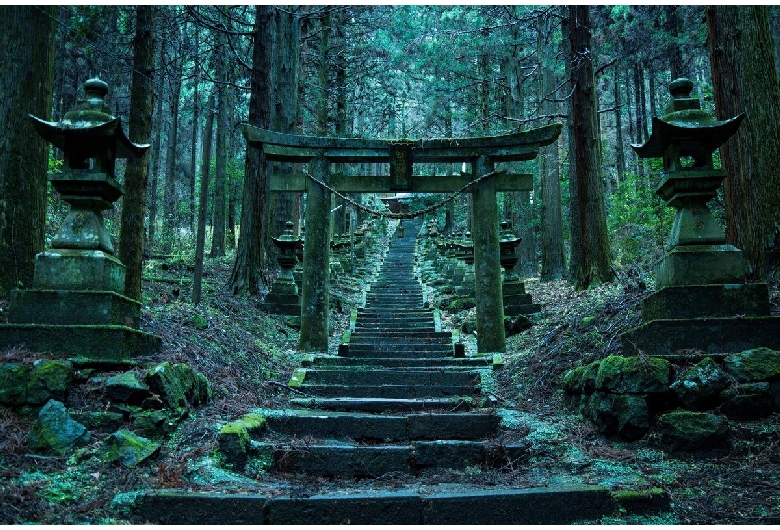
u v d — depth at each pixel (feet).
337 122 73.56
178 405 15.38
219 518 11.64
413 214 30.55
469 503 12.00
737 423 13.75
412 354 31.27
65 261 16.21
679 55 48.52
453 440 17.04
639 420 14.53
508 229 40.40
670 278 16.52
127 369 15.57
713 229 16.46
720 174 16.19
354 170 112.88
